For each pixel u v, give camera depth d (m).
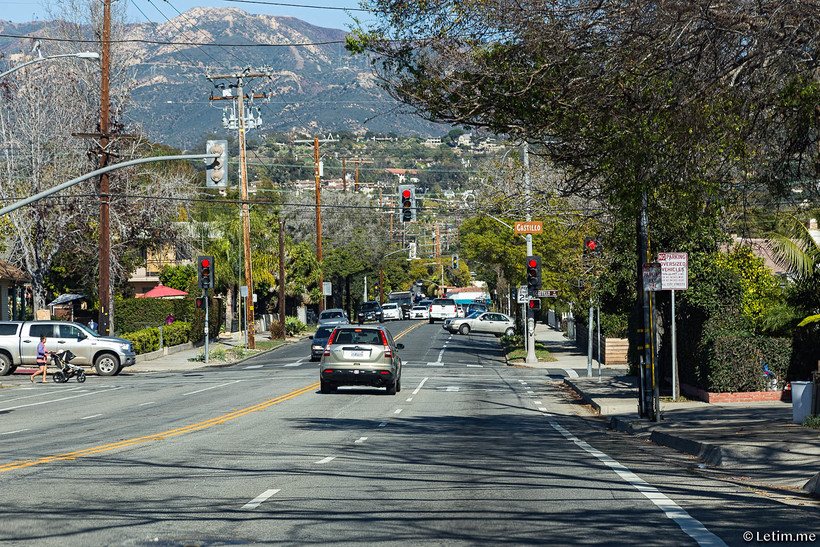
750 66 13.62
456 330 76.00
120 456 14.92
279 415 23.17
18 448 16.34
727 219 25.97
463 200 57.28
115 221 53.75
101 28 54.25
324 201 102.12
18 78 51.94
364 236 102.94
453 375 40.97
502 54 15.77
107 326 41.94
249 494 10.99
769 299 30.92
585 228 45.59
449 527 8.89
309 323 93.69
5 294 55.91
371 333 29.78
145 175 58.28
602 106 15.66
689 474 12.85
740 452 14.05
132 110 60.66
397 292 137.88
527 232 43.78
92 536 8.48
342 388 33.03
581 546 8.02
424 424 21.20
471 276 189.62
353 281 110.44
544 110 16.23
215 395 30.00
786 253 27.00
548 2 14.87
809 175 15.30
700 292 25.47
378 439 17.73
